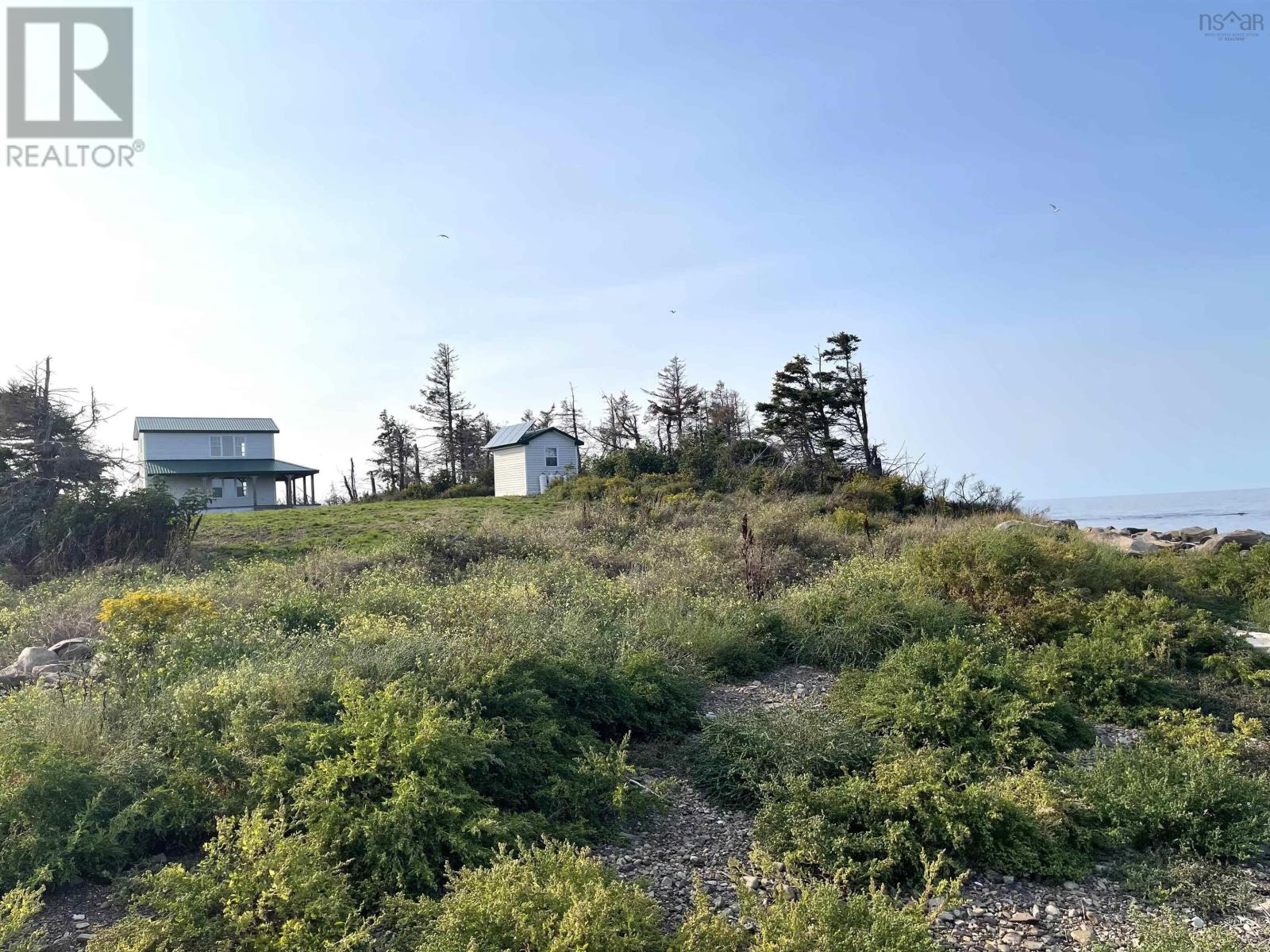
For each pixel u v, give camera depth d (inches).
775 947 135.3
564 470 1477.6
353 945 144.8
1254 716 295.4
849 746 239.8
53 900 166.6
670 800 228.7
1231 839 197.2
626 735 242.1
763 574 479.5
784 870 191.5
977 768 235.6
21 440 779.4
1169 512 3038.9
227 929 148.6
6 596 497.7
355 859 172.2
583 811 212.5
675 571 491.8
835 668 354.9
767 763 236.1
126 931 146.3
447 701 230.1
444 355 2257.6
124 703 229.9
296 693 225.8
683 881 187.8
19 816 172.9
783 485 1071.6
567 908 144.4
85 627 396.2
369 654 258.8
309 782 185.6
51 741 194.1
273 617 347.6
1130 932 170.7
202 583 490.6
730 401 1968.5
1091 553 477.4
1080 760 249.0
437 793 184.9
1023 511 1023.0
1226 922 173.6
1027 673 288.2
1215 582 483.8
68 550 618.8
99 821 178.1
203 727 213.3
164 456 1497.3
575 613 346.3
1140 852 203.0
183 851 186.4
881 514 906.1
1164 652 335.6
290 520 957.2
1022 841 196.1
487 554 595.2
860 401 1403.8
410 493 1766.7
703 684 320.5
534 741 227.3
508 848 185.3
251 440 1573.6
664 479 1187.9
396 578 498.6
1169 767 218.5
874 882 179.2
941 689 269.6
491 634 276.5
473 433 2285.9
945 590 413.1
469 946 132.5
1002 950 164.9
